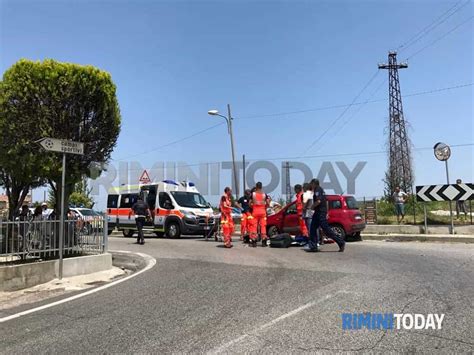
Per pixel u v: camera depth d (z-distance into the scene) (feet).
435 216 66.13
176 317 19.22
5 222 29.19
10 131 32.12
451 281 24.84
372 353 14.42
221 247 46.37
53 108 32.78
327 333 16.39
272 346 15.16
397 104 127.54
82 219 34.65
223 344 15.49
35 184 42.70
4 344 16.60
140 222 54.19
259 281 26.43
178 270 31.89
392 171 121.70
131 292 25.13
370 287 23.68
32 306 23.29
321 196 39.52
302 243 46.21
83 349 15.66
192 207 64.54
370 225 59.93
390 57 131.44
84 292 26.17
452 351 14.48
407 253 37.68
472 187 51.60
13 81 32.19
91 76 34.32
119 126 37.27
